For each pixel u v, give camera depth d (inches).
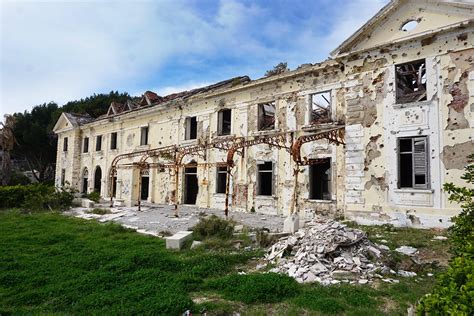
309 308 206.7
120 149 1120.8
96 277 260.5
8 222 550.9
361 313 197.5
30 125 1700.3
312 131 626.5
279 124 682.2
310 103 641.0
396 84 518.3
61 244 389.7
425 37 485.4
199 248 366.0
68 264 305.4
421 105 486.9
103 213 701.9
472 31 451.8
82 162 1307.8
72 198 833.5
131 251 353.7
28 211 718.5
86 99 1846.7
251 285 234.1
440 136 466.3
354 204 539.2
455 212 442.9
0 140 1229.7
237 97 773.3
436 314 92.5
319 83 625.9
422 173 482.3
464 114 450.3
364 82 547.2
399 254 328.2
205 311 203.5
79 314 202.5
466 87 451.8
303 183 628.1
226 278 256.4
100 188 1232.8
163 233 464.4
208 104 843.4
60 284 251.6
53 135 1729.8
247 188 724.7
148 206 850.1
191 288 243.6
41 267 295.4
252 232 450.0
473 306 85.1
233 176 754.8
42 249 364.2
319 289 235.8
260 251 354.6
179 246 374.6
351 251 299.3
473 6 440.1
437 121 470.6
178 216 647.1
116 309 203.6
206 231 430.3
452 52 466.3
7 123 1300.4
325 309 201.9
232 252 355.9
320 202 597.6
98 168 1240.8
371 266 279.0
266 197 687.1
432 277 268.4
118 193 1101.7
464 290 90.8
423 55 490.3
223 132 844.6
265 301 218.4
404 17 507.5
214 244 380.5
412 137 494.0
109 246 381.7
